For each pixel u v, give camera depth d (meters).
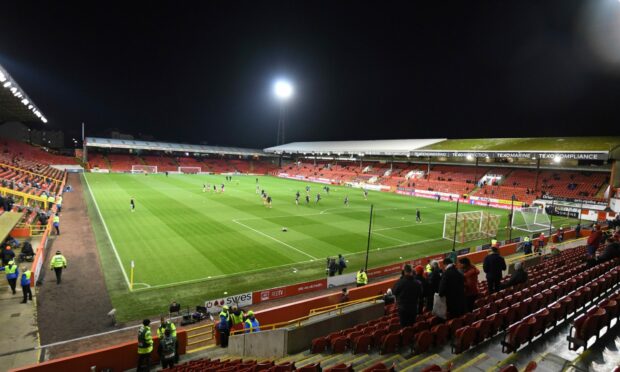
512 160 59.47
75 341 12.38
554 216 43.22
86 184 52.28
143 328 10.12
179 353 11.30
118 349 10.05
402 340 7.97
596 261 14.27
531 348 7.43
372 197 53.88
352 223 33.69
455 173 63.34
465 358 7.25
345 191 60.25
